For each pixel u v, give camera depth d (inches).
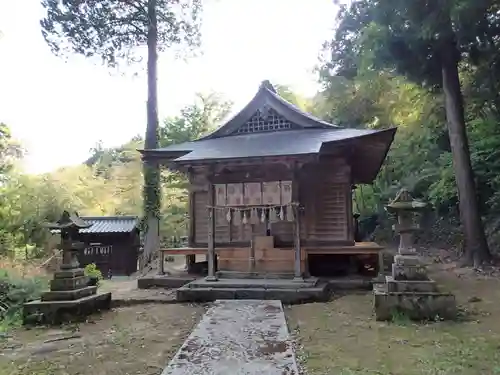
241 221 394.6
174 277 449.4
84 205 1035.3
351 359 187.6
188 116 981.8
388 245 834.8
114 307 344.5
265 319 267.3
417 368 173.3
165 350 211.2
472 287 381.7
